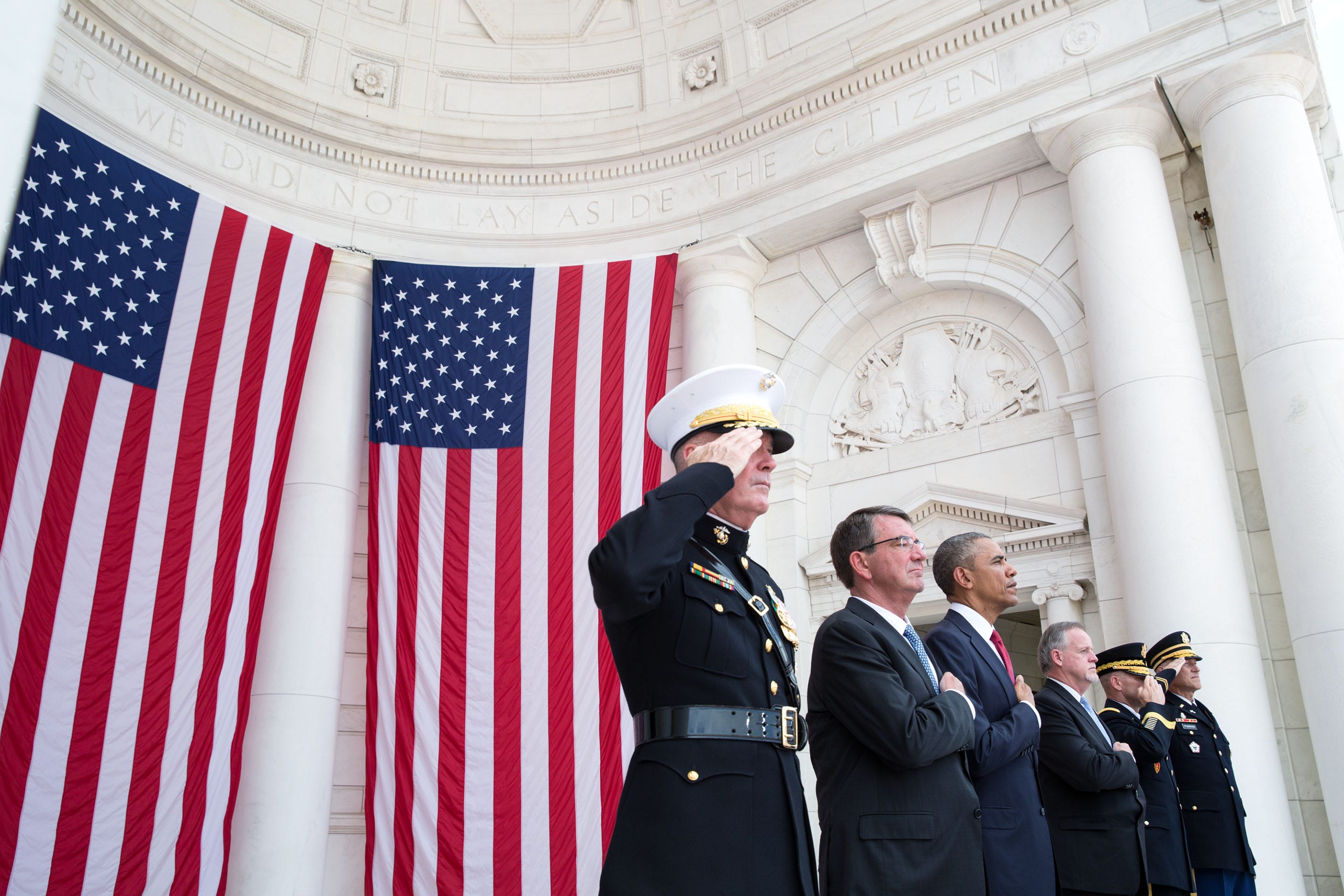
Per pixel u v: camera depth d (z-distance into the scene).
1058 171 11.61
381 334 13.09
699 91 14.70
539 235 14.44
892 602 4.83
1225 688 8.76
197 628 11.03
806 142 13.22
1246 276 9.66
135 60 12.54
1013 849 4.61
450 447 12.74
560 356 13.13
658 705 3.53
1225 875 7.01
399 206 14.45
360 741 12.57
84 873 9.84
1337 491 8.68
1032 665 15.07
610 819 11.21
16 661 9.75
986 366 12.02
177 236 11.87
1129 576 9.55
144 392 11.25
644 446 12.56
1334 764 8.24
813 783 11.81
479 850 11.23
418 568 12.26
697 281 13.48
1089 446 10.62
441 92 15.38
